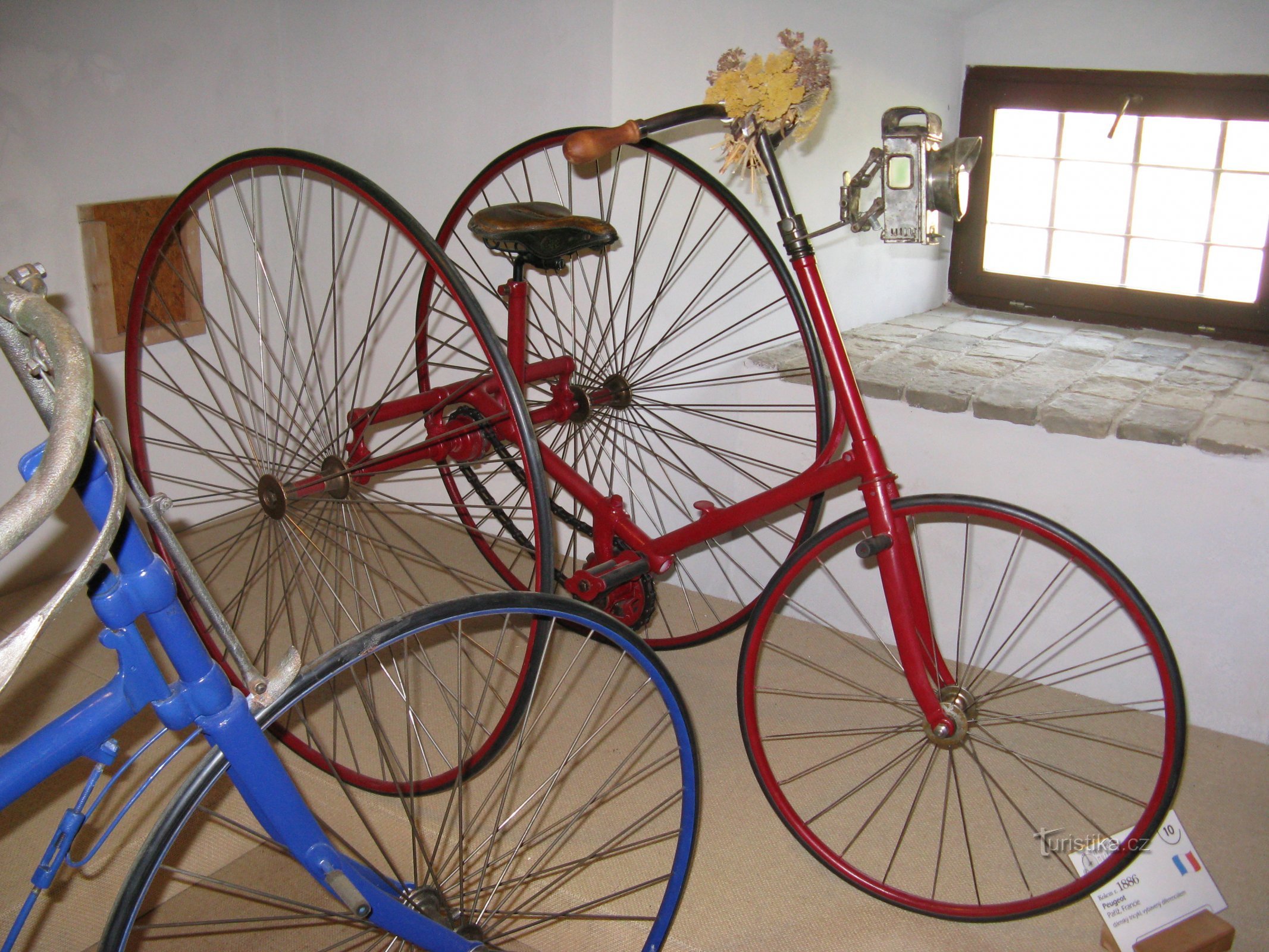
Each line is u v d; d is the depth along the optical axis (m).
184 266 2.46
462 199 2.10
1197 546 1.83
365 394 2.65
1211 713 1.92
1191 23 2.29
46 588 2.29
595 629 1.23
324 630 2.15
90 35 2.21
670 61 2.04
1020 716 1.96
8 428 2.23
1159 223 2.46
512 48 2.09
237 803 1.70
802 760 1.81
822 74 1.46
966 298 2.77
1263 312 2.36
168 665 1.99
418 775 1.71
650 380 2.21
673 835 1.48
